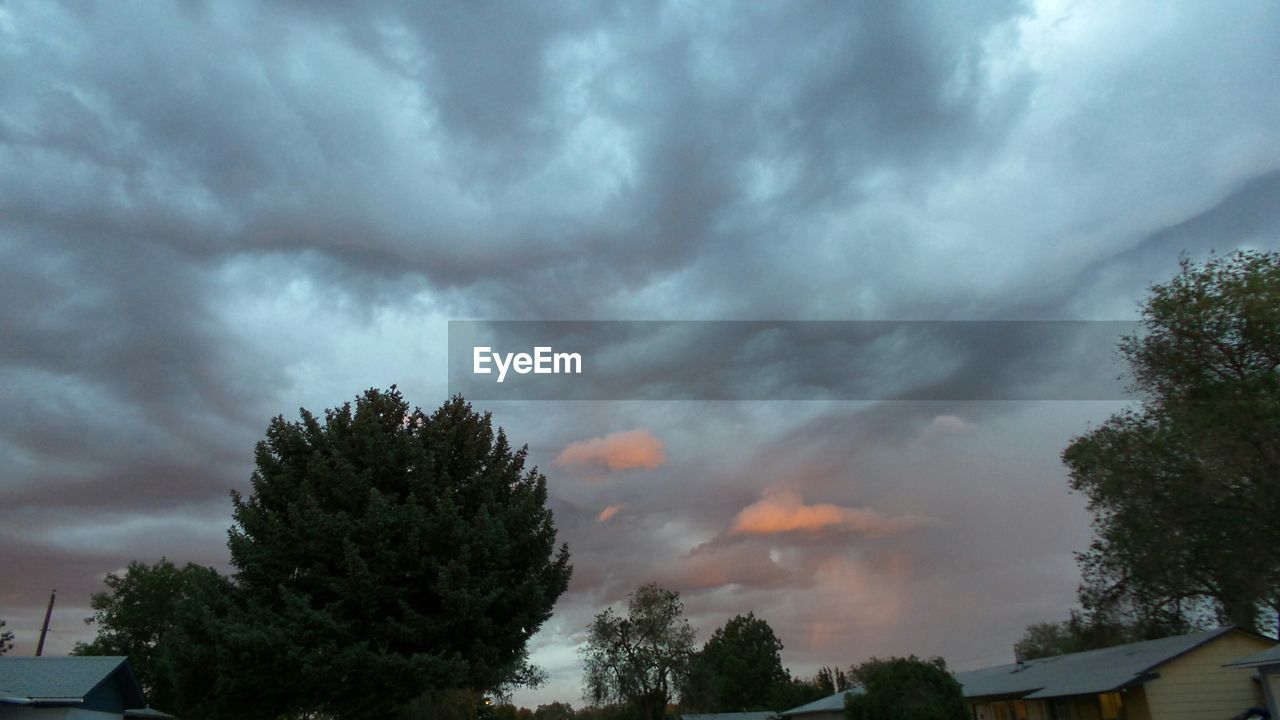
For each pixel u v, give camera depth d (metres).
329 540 24.89
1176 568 32.72
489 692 30.52
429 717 26.55
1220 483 29.09
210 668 24.91
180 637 25.41
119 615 55.94
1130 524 33.12
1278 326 29.23
